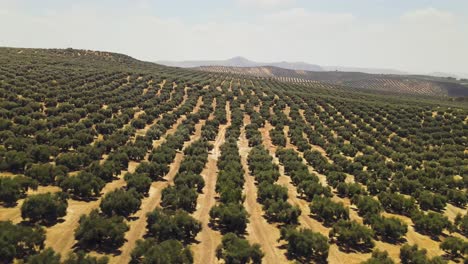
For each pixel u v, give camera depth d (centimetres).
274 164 6494
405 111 10925
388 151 7756
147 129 8400
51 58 15112
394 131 9512
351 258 3850
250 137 8725
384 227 4406
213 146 7869
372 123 9950
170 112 10025
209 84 15350
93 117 7712
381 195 5416
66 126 7012
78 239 3491
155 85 12938
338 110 11462
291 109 11325
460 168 6662
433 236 4662
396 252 4084
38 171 4684
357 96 15262
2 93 7844
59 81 10325
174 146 7144
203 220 4419
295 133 8894
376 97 15200
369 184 5800
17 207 4012
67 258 3028
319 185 5359
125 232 3766
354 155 7675
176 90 12656
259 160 6688
